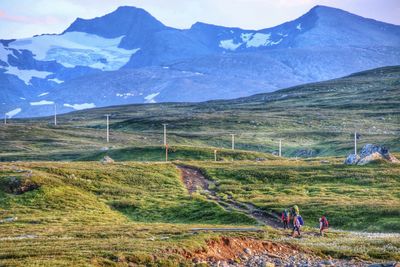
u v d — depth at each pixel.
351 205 116.00
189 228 83.19
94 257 53.47
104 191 137.25
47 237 73.94
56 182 132.88
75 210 117.12
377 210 109.62
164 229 81.00
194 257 58.75
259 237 73.94
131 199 132.00
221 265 56.66
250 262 59.53
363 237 84.25
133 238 70.06
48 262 50.88
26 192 124.56
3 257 54.66
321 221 86.44
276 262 60.25
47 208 116.44
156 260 55.00
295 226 82.12
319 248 69.06
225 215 113.56
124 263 53.12
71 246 60.88
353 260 63.66
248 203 126.88
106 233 75.19
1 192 123.69
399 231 95.88
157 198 134.38
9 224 95.69
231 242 66.06
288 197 131.62
